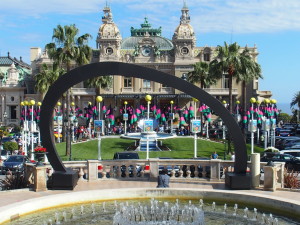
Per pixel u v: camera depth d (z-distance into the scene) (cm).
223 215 1560
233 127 1842
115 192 1764
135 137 4438
